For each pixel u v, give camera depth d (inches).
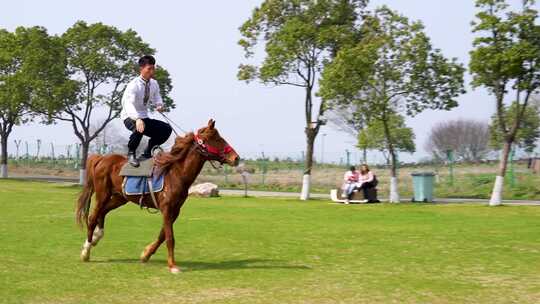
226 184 1959.9
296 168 2368.4
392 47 1128.8
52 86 1624.0
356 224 730.8
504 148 1033.5
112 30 1673.2
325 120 1298.0
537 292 353.1
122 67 1675.7
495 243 554.3
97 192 457.4
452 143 3193.9
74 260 454.0
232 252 503.2
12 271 403.9
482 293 349.7
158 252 499.8
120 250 506.0
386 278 391.5
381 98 1144.2
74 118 1729.8
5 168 2074.3
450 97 1150.3
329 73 1128.2
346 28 1242.6
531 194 1379.2
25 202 1053.2
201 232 639.8
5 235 597.6
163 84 1754.4
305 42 1264.8
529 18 962.7
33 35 1644.9
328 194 1541.6
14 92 1649.9
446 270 421.7
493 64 971.3
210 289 355.9
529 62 980.6
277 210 949.8
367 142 2133.4
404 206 1043.3
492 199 1038.4
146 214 845.8
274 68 1255.5
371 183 1155.3
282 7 1275.8
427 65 1130.7
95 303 321.1
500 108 1024.2
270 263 449.1
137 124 431.2
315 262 454.3
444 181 1686.8
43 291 345.4
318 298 334.6
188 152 426.0
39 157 2856.8
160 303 321.7
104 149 2249.0
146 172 433.1
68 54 1676.9
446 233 632.4
